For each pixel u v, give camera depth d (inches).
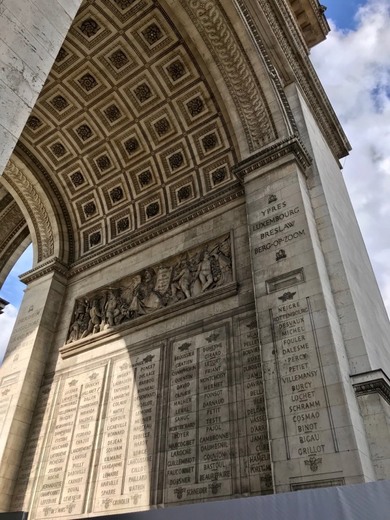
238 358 521.0
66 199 925.8
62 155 890.7
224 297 585.6
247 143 687.1
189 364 560.4
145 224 790.5
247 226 637.9
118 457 542.6
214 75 727.7
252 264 547.8
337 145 923.4
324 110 883.4
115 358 650.8
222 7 687.7
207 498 446.3
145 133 827.4
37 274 860.0
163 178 829.8
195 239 695.7
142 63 764.6
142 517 272.5
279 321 474.6
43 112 834.8
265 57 713.0
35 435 660.1
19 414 674.2
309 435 387.9
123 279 754.2
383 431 387.2
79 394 652.1
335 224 584.1
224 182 744.3
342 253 546.0
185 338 589.3
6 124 261.3
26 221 973.2
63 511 543.8
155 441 523.8
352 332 463.8
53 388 698.2
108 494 519.8
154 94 791.1
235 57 709.9
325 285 485.4
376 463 376.2
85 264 836.6
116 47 748.6
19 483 622.8
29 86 283.6
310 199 603.2
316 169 634.2
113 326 692.7
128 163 857.5
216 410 499.2
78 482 557.0
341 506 226.2
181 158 811.4
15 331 803.4
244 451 451.8
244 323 543.2
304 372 424.8
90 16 706.2
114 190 882.8
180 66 753.0
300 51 842.8
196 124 783.1
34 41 296.8
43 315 780.0
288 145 613.9
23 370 716.7
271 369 447.5
